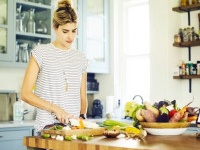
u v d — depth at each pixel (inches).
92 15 195.8
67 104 90.1
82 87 96.0
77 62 92.5
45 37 172.7
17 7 163.8
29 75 86.4
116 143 64.4
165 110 77.9
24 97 84.5
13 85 172.4
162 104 81.7
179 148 57.6
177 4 180.7
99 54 198.4
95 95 205.0
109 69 202.4
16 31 161.6
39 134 86.1
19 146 147.5
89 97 204.5
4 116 167.0
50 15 175.6
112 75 201.0
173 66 176.7
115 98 199.0
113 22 203.2
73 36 88.4
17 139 146.8
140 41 198.4
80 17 189.8
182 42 173.9
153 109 79.4
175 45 175.6
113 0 203.2
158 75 177.2
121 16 203.9
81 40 189.5
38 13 172.6
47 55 88.0
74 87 91.8
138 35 199.3
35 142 74.3
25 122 156.3
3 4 158.9
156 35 178.7
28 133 150.9
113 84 200.1
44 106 81.9
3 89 168.9
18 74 174.6
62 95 89.4
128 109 84.9
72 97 91.4
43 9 174.1
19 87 174.2
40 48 87.9
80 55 93.9
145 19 196.5
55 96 88.7
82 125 79.0
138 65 197.8
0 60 155.4
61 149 69.0
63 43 88.4
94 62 193.9
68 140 69.8
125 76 202.4
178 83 179.6
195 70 170.2
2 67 165.8
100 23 200.4
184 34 175.0
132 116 83.4
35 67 87.2
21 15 165.9
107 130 74.9
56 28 88.5
